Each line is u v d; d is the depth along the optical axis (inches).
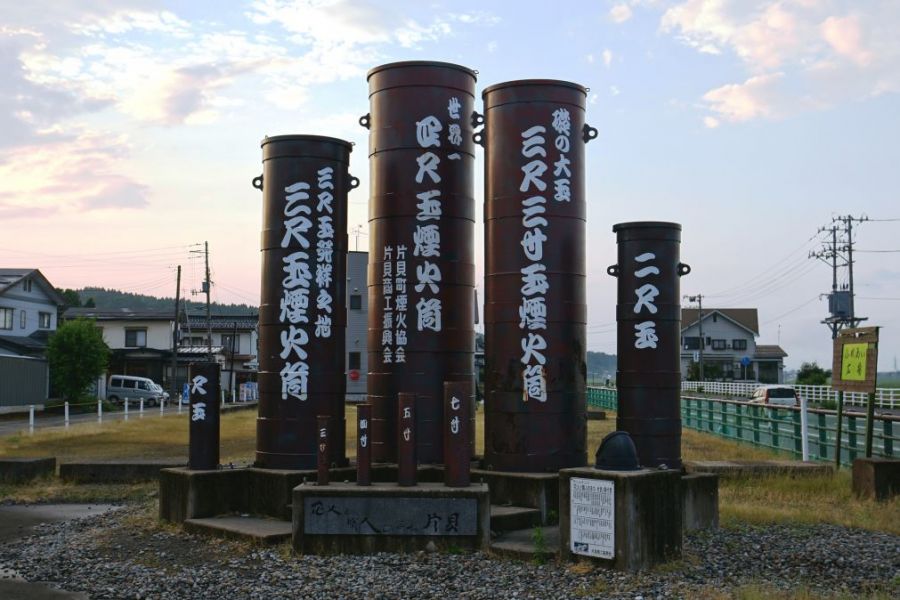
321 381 517.0
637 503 374.3
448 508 420.2
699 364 3235.7
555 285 504.4
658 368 505.0
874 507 548.1
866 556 413.4
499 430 505.0
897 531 474.9
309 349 516.1
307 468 509.7
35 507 603.5
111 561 417.4
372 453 536.1
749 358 3240.7
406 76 538.3
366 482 437.1
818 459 810.8
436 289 532.4
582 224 519.8
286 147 524.7
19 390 1834.4
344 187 539.5
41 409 1893.5
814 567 393.4
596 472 382.0
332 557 414.3
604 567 376.2
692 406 1350.9
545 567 384.8
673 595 335.6
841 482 627.5
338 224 532.7
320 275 521.7
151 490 663.8
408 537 420.2
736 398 2322.8
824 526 490.6
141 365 2598.4
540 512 474.3
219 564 406.6
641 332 508.4
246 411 1920.5
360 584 364.5
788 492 605.9
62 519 553.6
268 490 496.7
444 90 539.2
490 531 434.3
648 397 504.1
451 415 433.7
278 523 474.6
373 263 547.2
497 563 394.9
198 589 363.9
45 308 2290.8
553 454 496.4
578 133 521.7
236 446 1008.9
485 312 521.3
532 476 481.7
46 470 716.7
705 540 446.9
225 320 3019.2
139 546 447.2
